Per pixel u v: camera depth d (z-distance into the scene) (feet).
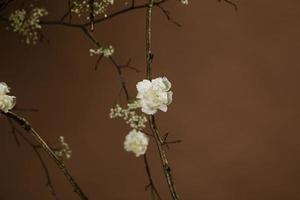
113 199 11.46
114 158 11.43
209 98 10.96
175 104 11.08
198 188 11.10
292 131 10.63
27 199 11.76
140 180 11.34
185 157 11.11
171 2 10.96
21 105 11.62
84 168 11.52
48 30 11.41
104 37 11.23
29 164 11.71
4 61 11.62
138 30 11.10
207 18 10.87
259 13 10.65
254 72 10.74
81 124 11.47
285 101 10.63
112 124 11.36
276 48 10.60
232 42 10.80
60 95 11.50
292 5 10.47
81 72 11.39
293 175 10.69
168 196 11.26
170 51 11.04
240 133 10.87
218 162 11.00
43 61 11.50
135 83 11.16
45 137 11.58
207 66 10.94
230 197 10.98
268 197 10.82
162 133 11.13
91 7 7.16
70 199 11.63
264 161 10.80
